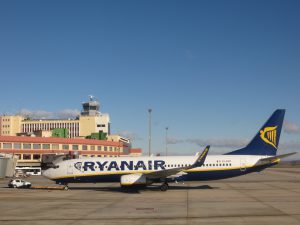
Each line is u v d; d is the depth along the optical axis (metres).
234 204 32.34
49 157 105.06
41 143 120.25
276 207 30.23
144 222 23.98
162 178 46.09
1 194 44.19
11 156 86.38
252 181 64.12
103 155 136.62
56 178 49.16
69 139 125.94
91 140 132.38
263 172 108.56
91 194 43.03
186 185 54.53
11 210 29.92
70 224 23.58
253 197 37.78
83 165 48.72
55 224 23.61
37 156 119.12
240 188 49.03
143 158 48.88
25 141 117.44
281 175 87.88
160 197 38.69
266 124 48.94
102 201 35.75
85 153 129.88
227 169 47.31
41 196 41.28
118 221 24.47
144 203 33.75
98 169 48.41
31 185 61.19
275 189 47.28
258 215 26.20
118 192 45.22
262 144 48.72
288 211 28.00
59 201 36.12
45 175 49.72
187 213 27.45
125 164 48.28
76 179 48.72
